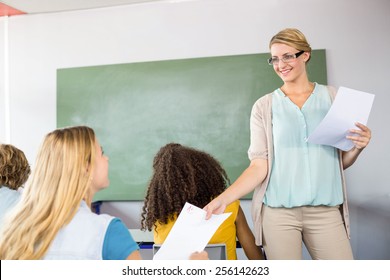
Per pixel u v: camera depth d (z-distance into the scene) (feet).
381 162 12.05
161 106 13.29
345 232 4.93
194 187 4.72
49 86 14.38
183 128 13.12
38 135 14.46
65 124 13.96
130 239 3.51
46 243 3.25
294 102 5.10
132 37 13.73
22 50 14.61
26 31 14.58
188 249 3.75
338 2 12.29
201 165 4.92
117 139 13.56
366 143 4.63
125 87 13.55
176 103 13.19
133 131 13.47
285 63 4.89
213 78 12.94
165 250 3.75
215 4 13.15
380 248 12.06
